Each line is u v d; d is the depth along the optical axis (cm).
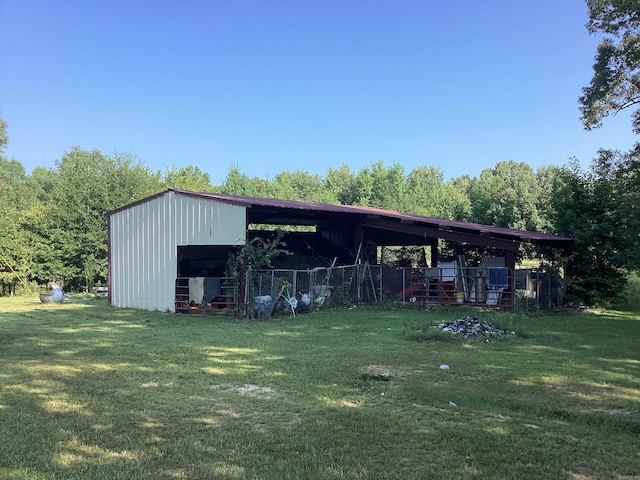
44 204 2964
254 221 2017
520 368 740
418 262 2506
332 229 2288
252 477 374
